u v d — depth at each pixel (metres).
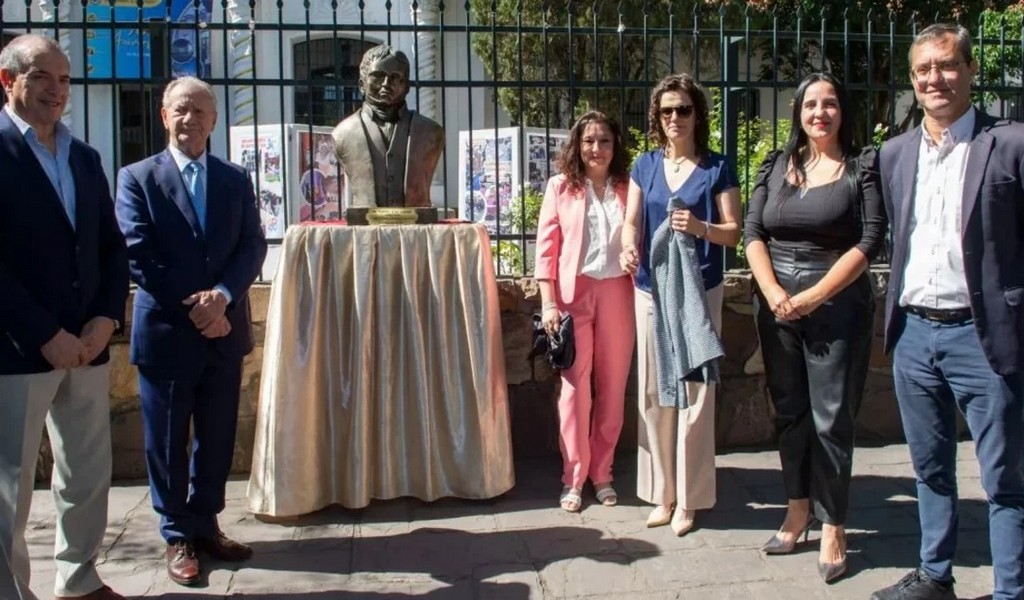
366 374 3.78
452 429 3.90
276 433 3.68
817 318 3.13
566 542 3.53
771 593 3.10
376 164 3.91
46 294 2.69
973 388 2.76
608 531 3.63
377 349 3.81
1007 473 2.73
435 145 3.99
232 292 3.14
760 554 3.40
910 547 3.45
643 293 3.67
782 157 3.30
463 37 12.00
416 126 3.96
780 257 3.22
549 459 4.57
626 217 3.68
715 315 3.56
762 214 3.28
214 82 4.38
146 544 3.53
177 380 3.12
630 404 4.66
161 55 4.39
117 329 3.24
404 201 3.94
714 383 3.54
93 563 2.97
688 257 3.40
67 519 2.89
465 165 6.75
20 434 2.61
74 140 2.83
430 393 3.89
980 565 3.29
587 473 3.97
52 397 2.71
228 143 4.43
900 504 3.90
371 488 3.87
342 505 3.85
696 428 3.55
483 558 3.39
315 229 3.74
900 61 9.70
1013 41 5.32
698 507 3.59
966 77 2.73
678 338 3.38
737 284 4.67
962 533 3.58
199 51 4.38
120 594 3.06
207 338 3.15
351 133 3.93
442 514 3.82
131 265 3.09
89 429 2.87
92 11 11.27
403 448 3.88
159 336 3.10
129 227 3.09
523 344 4.55
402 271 3.81
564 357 3.72
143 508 3.93
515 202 6.25
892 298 2.96
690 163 3.57
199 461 3.28
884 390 4.88
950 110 2.74
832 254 3.14
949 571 2.97
